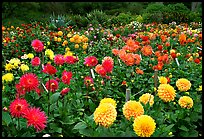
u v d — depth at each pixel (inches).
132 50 137.6
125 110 67.1
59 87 98.7
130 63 117.9
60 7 548.1
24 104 64.3
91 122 64.9
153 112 75.6
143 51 138.9
